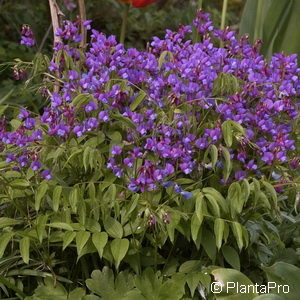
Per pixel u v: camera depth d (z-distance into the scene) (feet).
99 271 9.05
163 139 8.78
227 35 10.71
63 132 8.66
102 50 9.77
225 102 9.18
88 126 8.82
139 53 9.95
